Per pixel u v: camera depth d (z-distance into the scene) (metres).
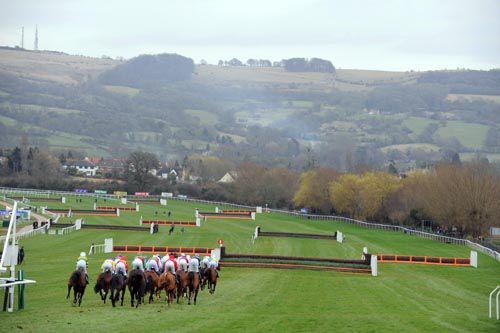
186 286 53.16
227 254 86.62
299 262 85.12
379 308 55.19
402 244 127.31
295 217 196.88
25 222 146.00
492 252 107.44
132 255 94.31
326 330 43.72
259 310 51.31
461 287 72.44
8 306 47.16
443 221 146.75
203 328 42.25
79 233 128.25
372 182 182.88
